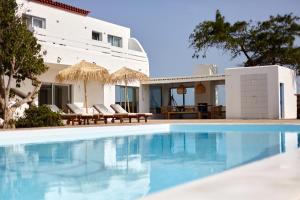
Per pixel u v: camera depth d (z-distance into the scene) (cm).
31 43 1546
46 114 1571
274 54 3106
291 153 618
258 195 351
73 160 823
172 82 2617
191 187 385
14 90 1600
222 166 736
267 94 2212
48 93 2083
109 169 703
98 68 1861
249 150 982
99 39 2569
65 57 2012
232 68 2317
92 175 639
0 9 1455
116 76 2053
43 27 2138
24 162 794
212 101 2772
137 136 1375
